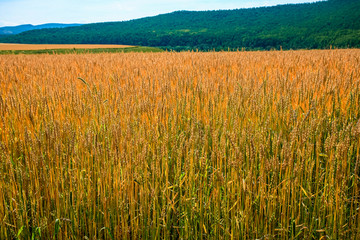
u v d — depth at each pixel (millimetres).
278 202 2479
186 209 2350
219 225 2258
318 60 8883
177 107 4051
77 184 2387
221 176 2281
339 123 3455
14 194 2354
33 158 2365
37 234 2268
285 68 6996
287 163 2357
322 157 3111
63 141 2957
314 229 2301
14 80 6188
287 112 3723
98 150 2453
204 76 6277
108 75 6590
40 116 3834
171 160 2762
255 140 3059
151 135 3178
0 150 2504
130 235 2381
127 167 2383
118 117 3336
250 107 3896
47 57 16734
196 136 2752
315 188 2748
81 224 2307
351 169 2994
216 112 3969
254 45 102062
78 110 3629
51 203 2434
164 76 6199
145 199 2299
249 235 2336
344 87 4457
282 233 2285
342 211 2254
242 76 5777
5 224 2264
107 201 2301
